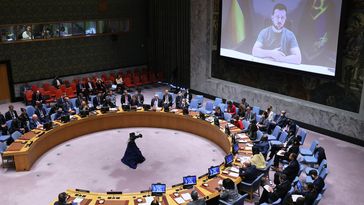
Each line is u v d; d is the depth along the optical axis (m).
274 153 11.92
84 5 20.03
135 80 21.27
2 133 13.48
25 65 18.77
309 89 15.28
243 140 12.10
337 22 13.55
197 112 15.24
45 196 10.41
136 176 11.55
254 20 16.52
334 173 11.82
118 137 14.73
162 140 14.41
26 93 17.81
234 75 18.34
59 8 19.19
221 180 9.50
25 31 18.30
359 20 13.10
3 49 17.98
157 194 8.88
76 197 8.75
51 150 13.45
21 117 14.09
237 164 10.35
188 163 12.45
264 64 16.50
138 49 23.02
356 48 13.38
